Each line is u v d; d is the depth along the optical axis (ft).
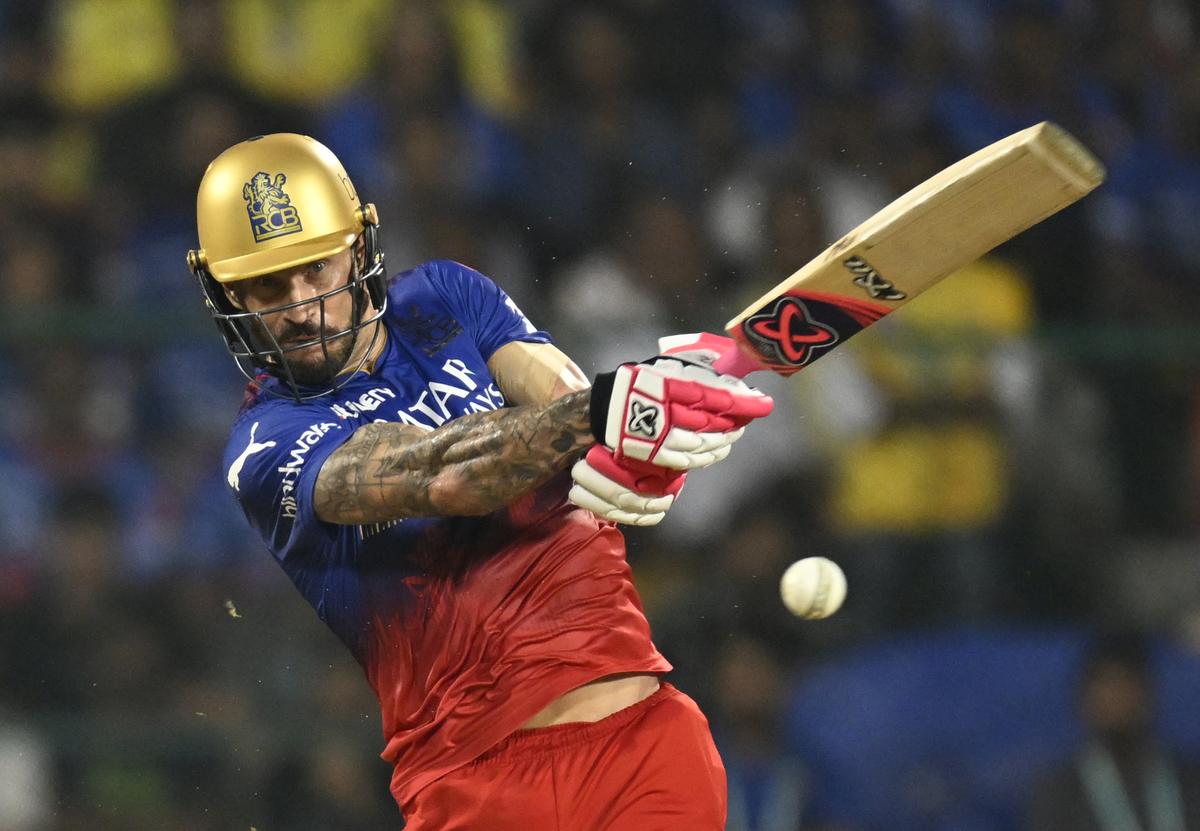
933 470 78.48
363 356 35.88
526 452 30.58
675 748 35.12
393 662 35.27
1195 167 106.93
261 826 69.72
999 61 103.91
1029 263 92.79
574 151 93.50
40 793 69.26
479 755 34.60
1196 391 79.71
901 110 99.35
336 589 35.06
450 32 95.81
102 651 72.95
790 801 72.74
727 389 30.14
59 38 94.84
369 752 70.49
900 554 78.13
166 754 70.38
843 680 75.05
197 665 73.15
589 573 35.17
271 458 33.76
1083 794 73.31
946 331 79.25
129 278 89.04
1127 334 79.71
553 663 34.42
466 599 34.58
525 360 37.63
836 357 79.20
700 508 78.28
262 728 70.85
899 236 29.19
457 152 92.53
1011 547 78.69
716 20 99.91
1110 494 79.41
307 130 93.40
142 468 75.61
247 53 94.63
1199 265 103.55
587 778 34.55
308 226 34.35
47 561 73.87
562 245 91.66
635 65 98.07
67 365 74.74
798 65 99.71
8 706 72.28
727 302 87.81
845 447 78.69
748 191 91.71
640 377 29.71
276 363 35.19
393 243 89.71
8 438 74.59
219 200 34.63
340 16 96.27
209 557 75.00
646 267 88.12
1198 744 76.28
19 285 88.02
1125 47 107.86
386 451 32.19
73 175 91.91
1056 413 79.30
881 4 102.73
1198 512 79.56
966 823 74.13
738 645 74.79
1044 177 28.14
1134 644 73.51
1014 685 76.38
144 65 93.09
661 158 94.53
